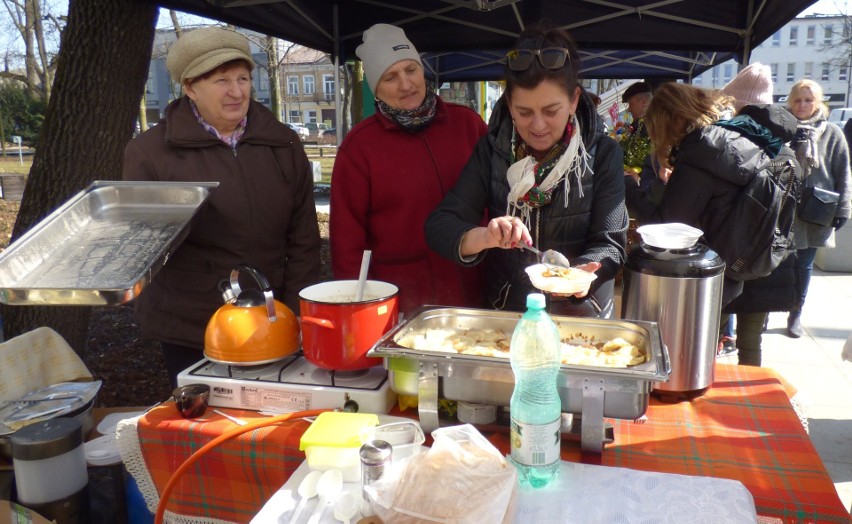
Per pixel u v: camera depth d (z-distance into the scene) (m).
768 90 2.92
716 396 1.63
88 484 1.70
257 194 2.17
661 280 1.51
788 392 1.74
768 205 2.32
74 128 3.27
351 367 1.49
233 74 2.00
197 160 2.10
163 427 1.47
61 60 3.27
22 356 1.98
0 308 3.36
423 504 1.02
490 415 1.42
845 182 4.29
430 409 1.38
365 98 7.45
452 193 1.91
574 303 1.77
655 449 1.38
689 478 1.21
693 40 4.97
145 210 1.91
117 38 3.24
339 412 1.36
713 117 2.40
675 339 1.54
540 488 1.19
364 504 1.11
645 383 1.24
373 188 2.26
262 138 2.17
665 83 2.53
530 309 1.24
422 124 2.23
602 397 1.27
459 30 5.29
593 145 1.78
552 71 1.56
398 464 1.15
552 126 1.65
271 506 1.17
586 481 1.21
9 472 1.71
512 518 1.06
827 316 5.17
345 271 2.27
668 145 2.48
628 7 4.64
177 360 2.26
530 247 1.61
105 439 1.86
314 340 1.49
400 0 4.72
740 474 1.28
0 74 11.98
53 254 1.64
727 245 2.38
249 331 1.57
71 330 3.45
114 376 4.25
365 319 1.47
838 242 6.59
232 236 2.15
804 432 1.44
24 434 1.60
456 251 1.72
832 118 16.25
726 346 4.20
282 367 1.63
